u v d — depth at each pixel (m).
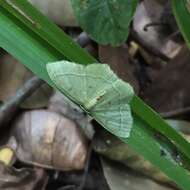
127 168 0.41
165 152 0.35
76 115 0.41
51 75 0.32
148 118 0.34
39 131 0.41
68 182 0.41
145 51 0.44
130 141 0.34
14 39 0.33
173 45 0.44
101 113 0.32
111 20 0.38
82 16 0.38
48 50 0.33
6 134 0.41
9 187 0.40
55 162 0.41
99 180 0.41
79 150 0.41
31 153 0.41
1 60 0.41
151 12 0.44
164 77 0.42
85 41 0.41
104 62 0.41
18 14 0.32
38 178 0.40
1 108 0.40
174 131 0.34
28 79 0.41
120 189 0.40
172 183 0.40
